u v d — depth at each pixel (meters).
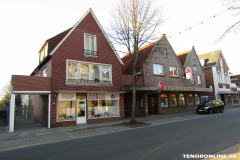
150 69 18.42
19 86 11.45
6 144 8.09
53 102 12.48
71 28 14.77
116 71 16.06
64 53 13.38
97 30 15.54
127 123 12.90
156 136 8.16
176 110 20.69
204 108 18.78
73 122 13.27
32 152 6.55
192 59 24.62
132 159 5.14
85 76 14.30
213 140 6.94
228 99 33.06
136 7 12.78
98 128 11.84
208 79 30.89
